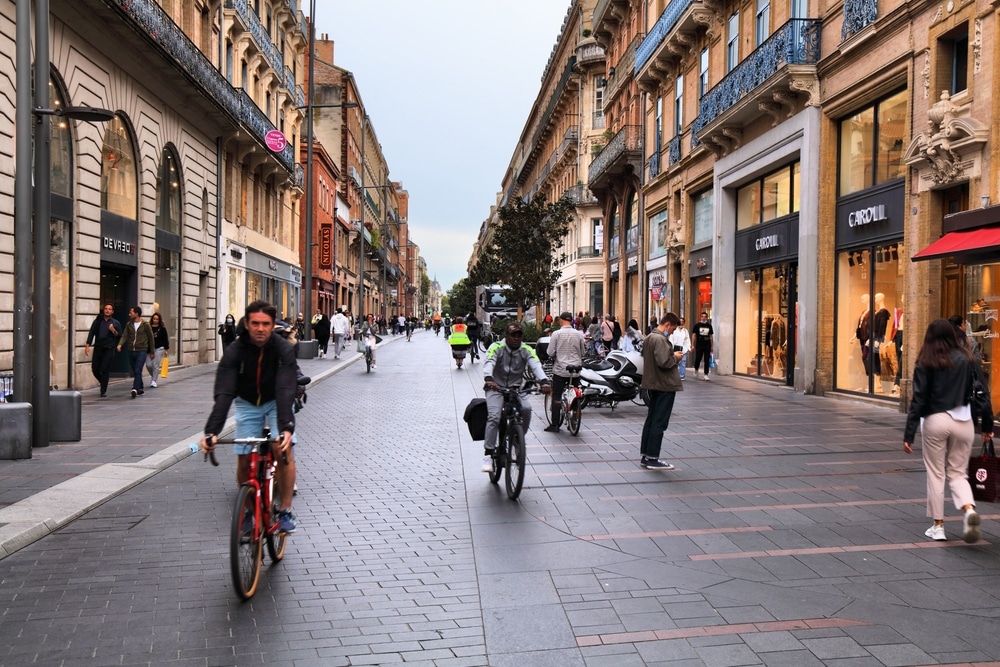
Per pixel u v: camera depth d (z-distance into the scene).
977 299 10.91
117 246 19.02
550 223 36.09
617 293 36.91
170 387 18.05
